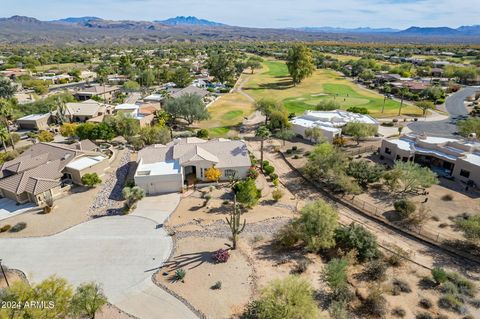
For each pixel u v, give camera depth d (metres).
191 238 39.44
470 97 115.12
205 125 88.69
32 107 91.81
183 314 28.56
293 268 34.00
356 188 47.97
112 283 32.25
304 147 70.19
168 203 47.56
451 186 51.34
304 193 51.06
